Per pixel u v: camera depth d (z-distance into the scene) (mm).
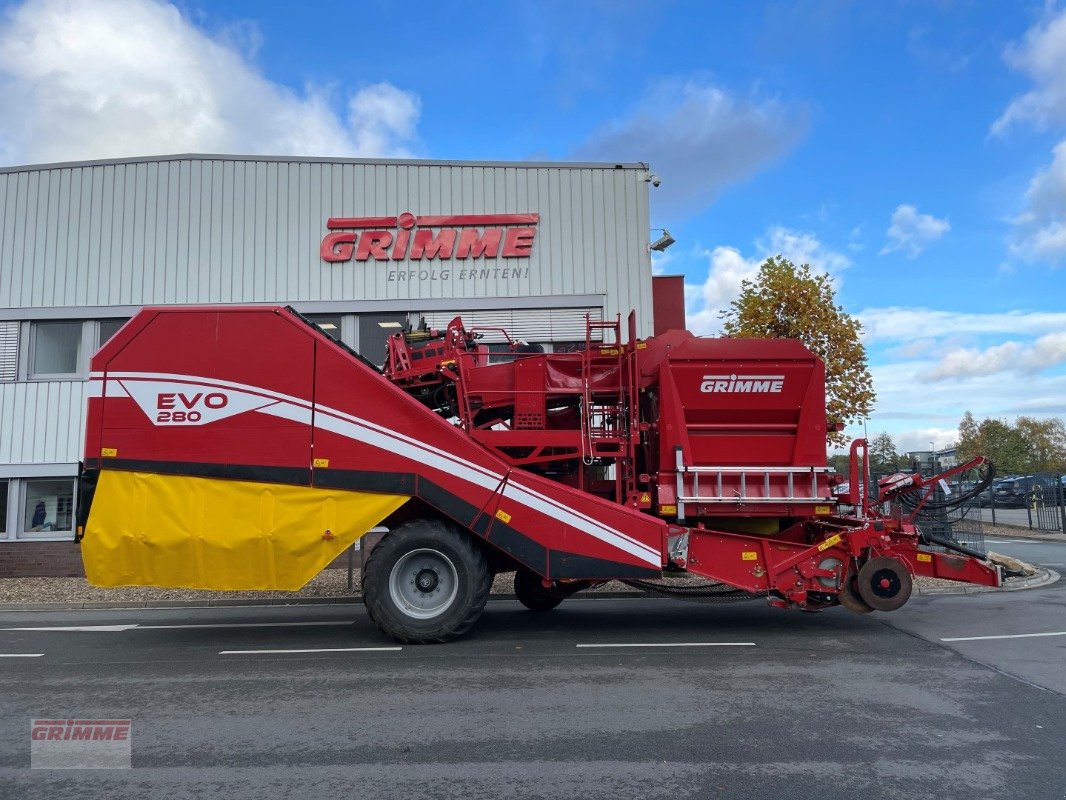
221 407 7695
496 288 15062
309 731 4887
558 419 8695
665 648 7301
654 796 3840
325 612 10266
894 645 7387
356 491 7617
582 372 8383
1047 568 13984
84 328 15203
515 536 7625
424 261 15109
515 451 8234
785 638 7770
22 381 14891
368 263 15109
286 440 7660
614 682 6008
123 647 7773
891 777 4062
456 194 15211
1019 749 4473
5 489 14867
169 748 4598
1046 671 6324
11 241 15227
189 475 7621
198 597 11398
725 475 8055
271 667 6695
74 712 5355
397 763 4312
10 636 8547
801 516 8219
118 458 7633
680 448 7980
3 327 15141
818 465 8055
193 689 5961
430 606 7594
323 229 15133
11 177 15336
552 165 15250
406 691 5809
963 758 4328
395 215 15148
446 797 3846
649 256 15133
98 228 15195
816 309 15594
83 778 4133
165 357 7762
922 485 9039
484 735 4770
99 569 7535
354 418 7676
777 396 8031
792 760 4312
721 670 6391
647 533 7758
